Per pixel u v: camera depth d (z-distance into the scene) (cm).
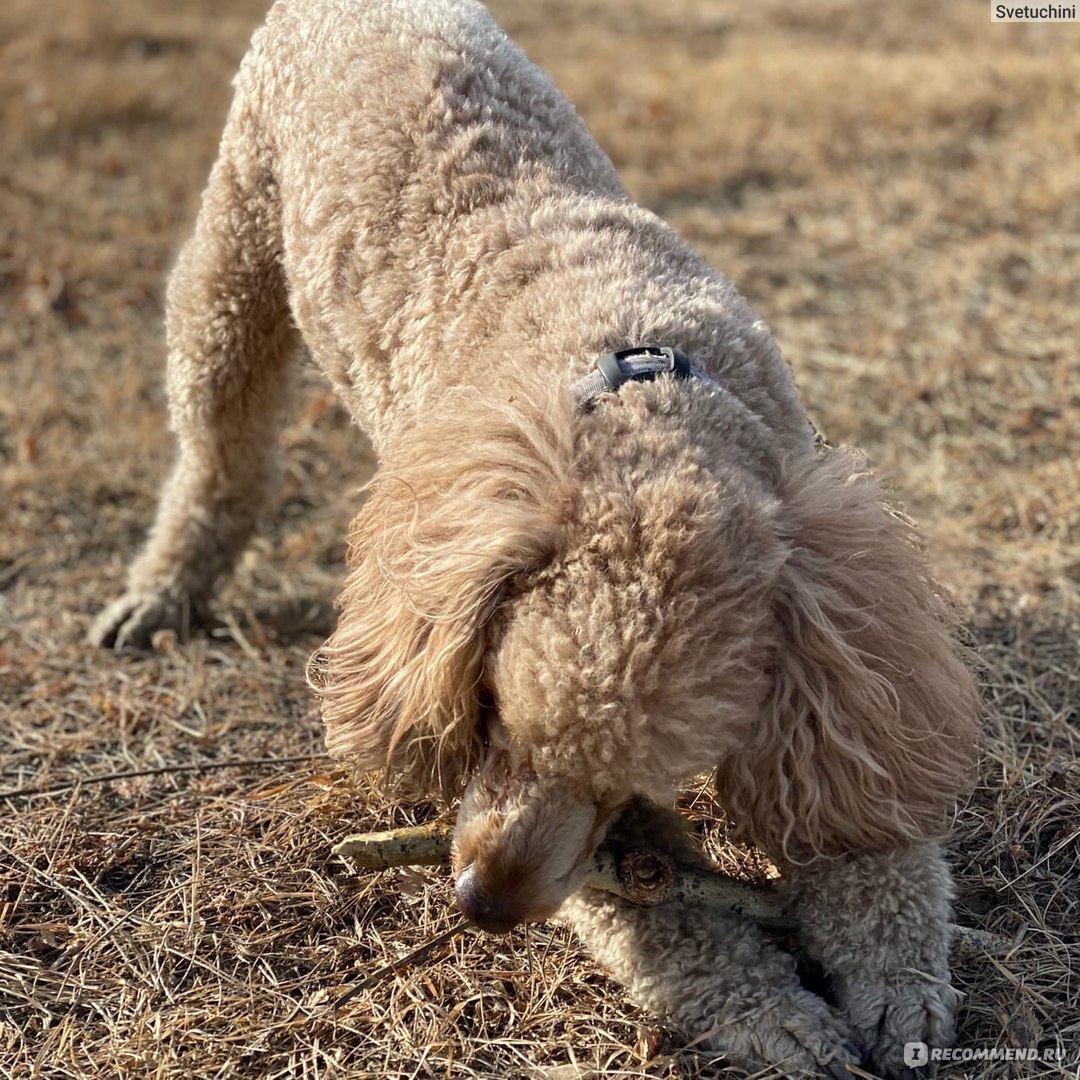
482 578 111
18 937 127
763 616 110
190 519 163
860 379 202
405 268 131
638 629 107
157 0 415
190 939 126
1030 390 193
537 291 124
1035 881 127
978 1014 118
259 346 153
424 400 127
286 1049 118
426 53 138
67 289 244
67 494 186
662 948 117
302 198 140
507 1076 116
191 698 151
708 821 130
